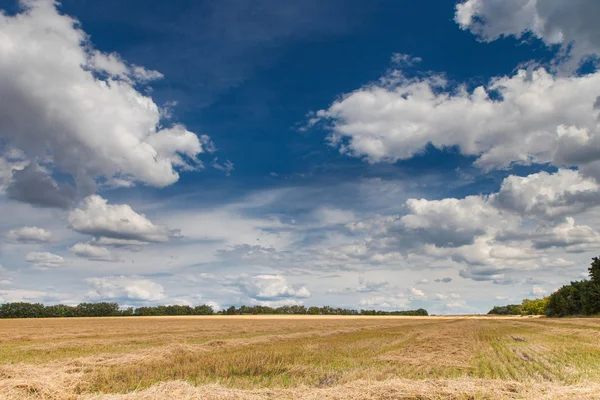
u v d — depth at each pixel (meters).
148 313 157.88
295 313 172.00
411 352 21.23
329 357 18.84
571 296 90.56
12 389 10.37
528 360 17.80
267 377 13.75
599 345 23.45
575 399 9.25
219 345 25.22
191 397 9.53
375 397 9.87
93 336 36.16
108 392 11.35
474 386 10.80
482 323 68.25
